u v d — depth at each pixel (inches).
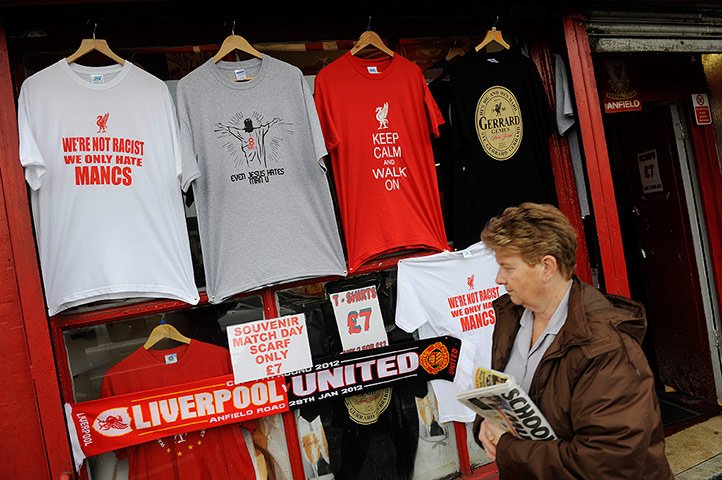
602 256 135.9
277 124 106.3
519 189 129.2
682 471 131.3
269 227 104.9
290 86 107.7
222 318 107.8
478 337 125.6
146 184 98.8
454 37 134.9
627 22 144.4
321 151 104.7
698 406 173.0
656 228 189.6
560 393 60.2
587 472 54.9
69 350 98.7
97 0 94.0
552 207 64.1
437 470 123.6
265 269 104.0
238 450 107.5
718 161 175.5
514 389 56.9
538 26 140.9
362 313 118.9
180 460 103.4
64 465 91.8
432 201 121.6
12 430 89.8
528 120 131.0
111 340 101.1
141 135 98.7
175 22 101.8
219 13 104.2
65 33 101.0
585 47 137.9
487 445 70.4
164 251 100.0
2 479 89.4
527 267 62.5
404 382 118.0
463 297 124.5
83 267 93.7
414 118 119.8
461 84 124.3
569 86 136.6
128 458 101.0
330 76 113.8
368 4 115.2
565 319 62.6
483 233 66.1
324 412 114.6
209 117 102.9
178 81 109.3
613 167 202.5
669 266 186.4
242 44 104.7
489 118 126.6
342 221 116.0
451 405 122.4
